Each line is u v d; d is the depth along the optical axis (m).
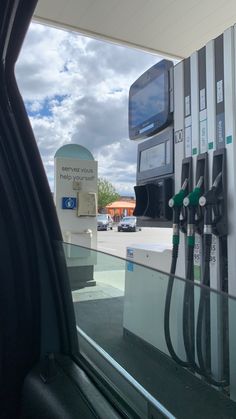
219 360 1.67
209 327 1.58
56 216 1.75
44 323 1.65
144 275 1.66
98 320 1.67
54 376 1.44
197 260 2.47
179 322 1.49
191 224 2.36
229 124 2.14
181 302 1.46
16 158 1.68
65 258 1.73
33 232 1.68
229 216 2.18
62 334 1.67
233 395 1.50
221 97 2.21
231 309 1.25
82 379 1.40
